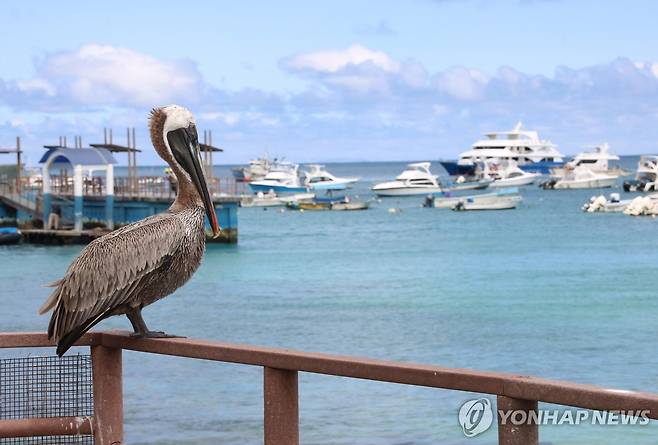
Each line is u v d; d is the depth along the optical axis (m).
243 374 17.28
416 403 14.94
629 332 24.53
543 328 25.66
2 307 30.31
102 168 54.56
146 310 30.05
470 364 20.58
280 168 128.75
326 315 29.14
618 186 141.12
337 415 14.38
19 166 61.31
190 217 5.13
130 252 4.90
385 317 28.56
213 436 13.29
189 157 5.23
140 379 16.94
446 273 43.25
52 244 54.72
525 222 78.81
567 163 149.88
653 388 17.45
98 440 5.11
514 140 154.75
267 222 87.38
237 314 29.38
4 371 5.10
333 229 76.81
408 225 79.31
